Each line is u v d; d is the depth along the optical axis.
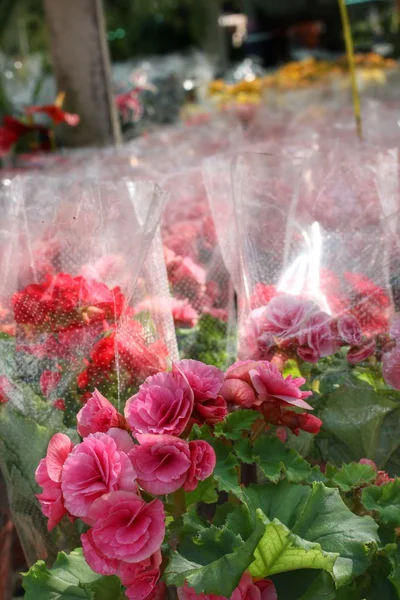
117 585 1.15
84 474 1.08
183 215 1.95
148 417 1.11
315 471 1.21
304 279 1.50
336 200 1.76
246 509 1.11
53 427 1.40
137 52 9.16
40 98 4.12
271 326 1.42
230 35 8.98
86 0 3.07
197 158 2.62
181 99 4.89
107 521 1.05
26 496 1.41
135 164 2.58
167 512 1.17
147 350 1.41
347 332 1.41
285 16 7.20
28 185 1.88
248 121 4.03
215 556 1.07
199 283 1.71
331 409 1.41
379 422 1.40
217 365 1.58
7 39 7.41
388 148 2.11
